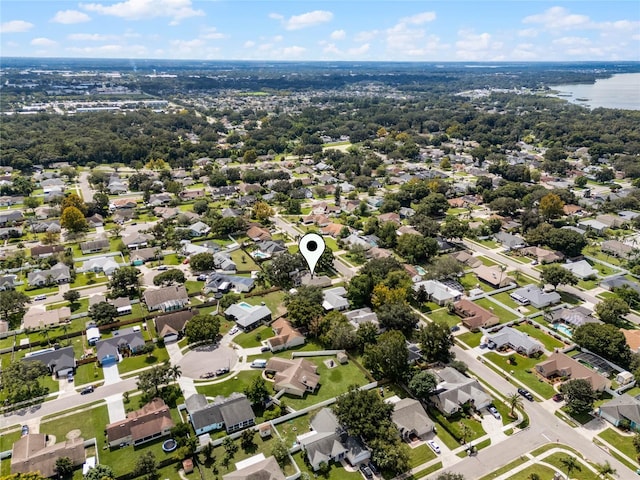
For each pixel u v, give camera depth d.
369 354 123.25
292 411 109.25
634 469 94.31
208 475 91.19
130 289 167.50
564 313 149.88
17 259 186.62
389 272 163.88
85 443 98.69
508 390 117.81
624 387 117.75
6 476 83.94
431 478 91.62
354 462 94.56
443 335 125.81
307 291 152.38
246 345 136.00
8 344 135.25
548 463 95.62
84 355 129.88
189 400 108.94
